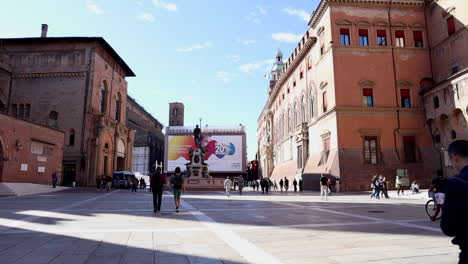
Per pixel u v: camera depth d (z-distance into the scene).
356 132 33.34
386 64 35.38
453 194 2.55
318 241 7.29
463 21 31.48
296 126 48.47
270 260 5.61
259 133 108.31
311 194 31.22
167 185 39.84
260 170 102.88
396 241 7.24
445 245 6.77
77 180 43.94
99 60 48.75
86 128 45.16
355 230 8.80
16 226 9.50
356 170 32.25
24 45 48.00
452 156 2.89
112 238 7.66
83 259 5.73
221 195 29.27
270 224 10.02
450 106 29.92
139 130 81.31
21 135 29.86
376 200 21.69
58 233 8.31
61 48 47.66
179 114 110.62
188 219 11.23
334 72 34.53
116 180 48.06
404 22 36.62
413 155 33.75
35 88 46.94
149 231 8.66
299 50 49.09
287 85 56.72
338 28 35.62
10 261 5.59
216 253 6.16
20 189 27.52
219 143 80.81
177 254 6.10
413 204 17.98
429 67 35.94
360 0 35.94
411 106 34.88
